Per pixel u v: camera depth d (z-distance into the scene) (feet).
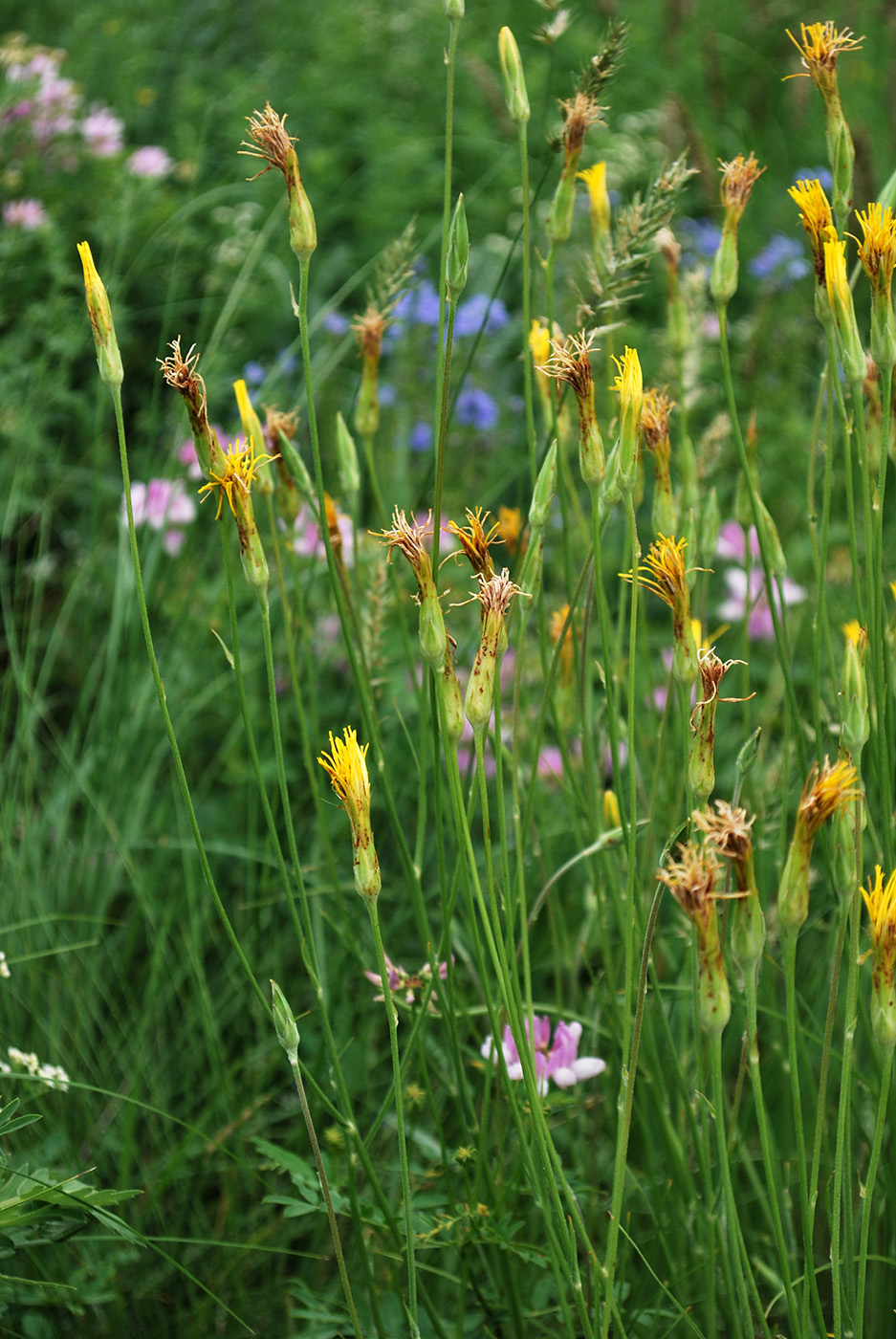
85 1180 4.42
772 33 12.67
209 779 5.54
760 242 9.73
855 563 3.97
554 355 3.90
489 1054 3.97
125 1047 4.71
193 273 8.03
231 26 11.51
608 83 4.04
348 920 4.25
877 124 11.20
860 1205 4.18
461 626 6.04
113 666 5.23
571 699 4.21
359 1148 3.99
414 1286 3.79
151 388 7.71
